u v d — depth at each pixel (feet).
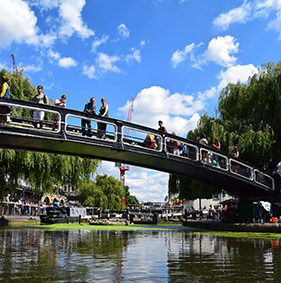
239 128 75.97
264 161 77.82
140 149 49.67
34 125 41.83
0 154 59.52
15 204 95.04
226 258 26.58
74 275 19.10
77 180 74.95
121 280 17.85
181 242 40.96
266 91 76.07
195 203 190.19
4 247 33.35
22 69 68.08
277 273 20.20
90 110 45.85
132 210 123.34
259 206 81.35
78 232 58.59
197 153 58.13
